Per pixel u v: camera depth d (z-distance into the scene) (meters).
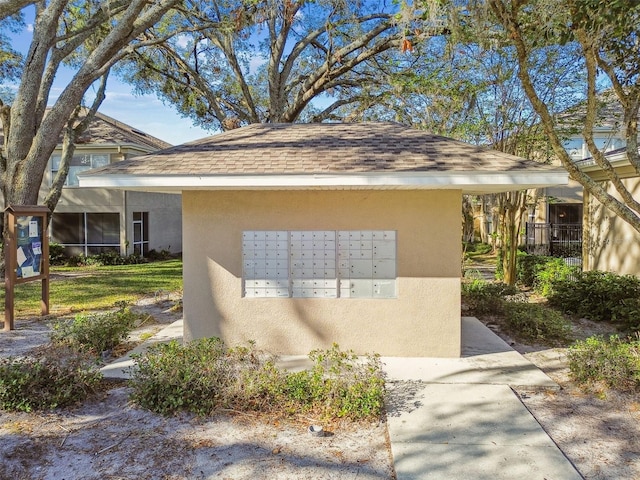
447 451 3.88
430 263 6.41
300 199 6.53
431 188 6.06
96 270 18.59
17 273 8.60
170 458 3.80
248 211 6.58
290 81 19.34
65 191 21.44
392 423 4.39
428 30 9.66
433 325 6.43
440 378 5.60
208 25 13.88
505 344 7.05
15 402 4.63
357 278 6.53
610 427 4.36
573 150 16.58
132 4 12.27
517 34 6.00
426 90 13.60
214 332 6.66
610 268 12.61
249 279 6.63
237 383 4.76
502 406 4.78
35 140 12.69
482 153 6.15
